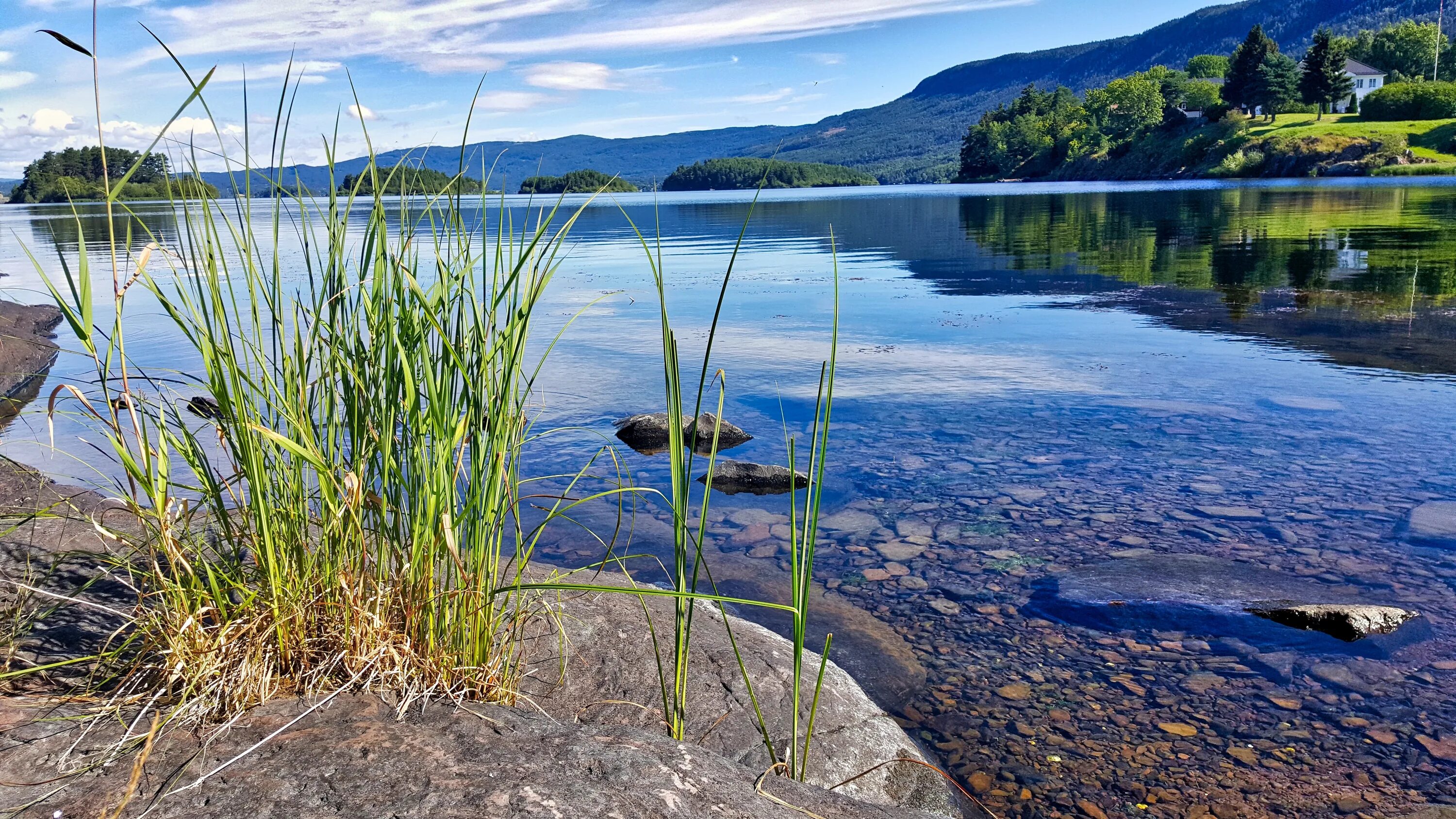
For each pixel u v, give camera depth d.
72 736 1.26
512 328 1.56
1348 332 6.29
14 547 2.20
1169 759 1.92
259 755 1.23
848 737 1.93
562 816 1.16
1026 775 1.89
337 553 1.54
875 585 2.81
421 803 1.15
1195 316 7.24
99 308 9.20
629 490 1.72
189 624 1.34
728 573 2.93
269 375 1.54
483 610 1.59
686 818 1.25
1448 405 4.40
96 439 4.56
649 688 1.97
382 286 1.55
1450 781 1.80
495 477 1.59
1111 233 15.68
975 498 3.50
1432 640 2.33
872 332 7.07
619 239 18.38
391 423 1.55
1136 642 2.40
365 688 1.45
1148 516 3.22
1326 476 3.51
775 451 4.20
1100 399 4.84
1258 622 2.47
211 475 1.52
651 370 5.96
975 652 2.39
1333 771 1.86
